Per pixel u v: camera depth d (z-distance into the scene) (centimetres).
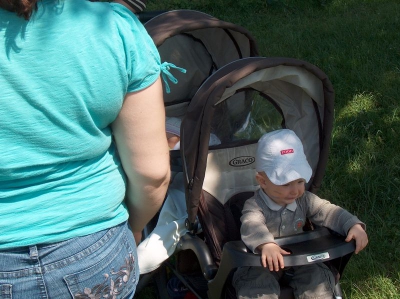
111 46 155
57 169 161
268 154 279
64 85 152
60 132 156
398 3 824
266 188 283
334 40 680
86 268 168
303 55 655
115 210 177
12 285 162
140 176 177
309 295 273
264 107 321
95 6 158
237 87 278
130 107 165
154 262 300
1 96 148
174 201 326
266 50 682
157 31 331
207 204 303
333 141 482
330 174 445
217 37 371
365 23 725
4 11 147
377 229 389
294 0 887
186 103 394
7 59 146
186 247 297
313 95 297
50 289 165
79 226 167
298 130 313
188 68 382
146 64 162
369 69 590
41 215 161
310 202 290
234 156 316
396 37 667
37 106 151
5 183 158
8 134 152
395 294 333
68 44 151
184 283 323
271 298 268
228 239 300
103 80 155
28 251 161
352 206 416
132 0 346
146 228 338
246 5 888
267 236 263
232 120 335
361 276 348
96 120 160
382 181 429
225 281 264
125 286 182
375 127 493
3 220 158
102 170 170
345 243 264
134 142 170
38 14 149
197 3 913
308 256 254
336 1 876
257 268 273
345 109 529
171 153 329
